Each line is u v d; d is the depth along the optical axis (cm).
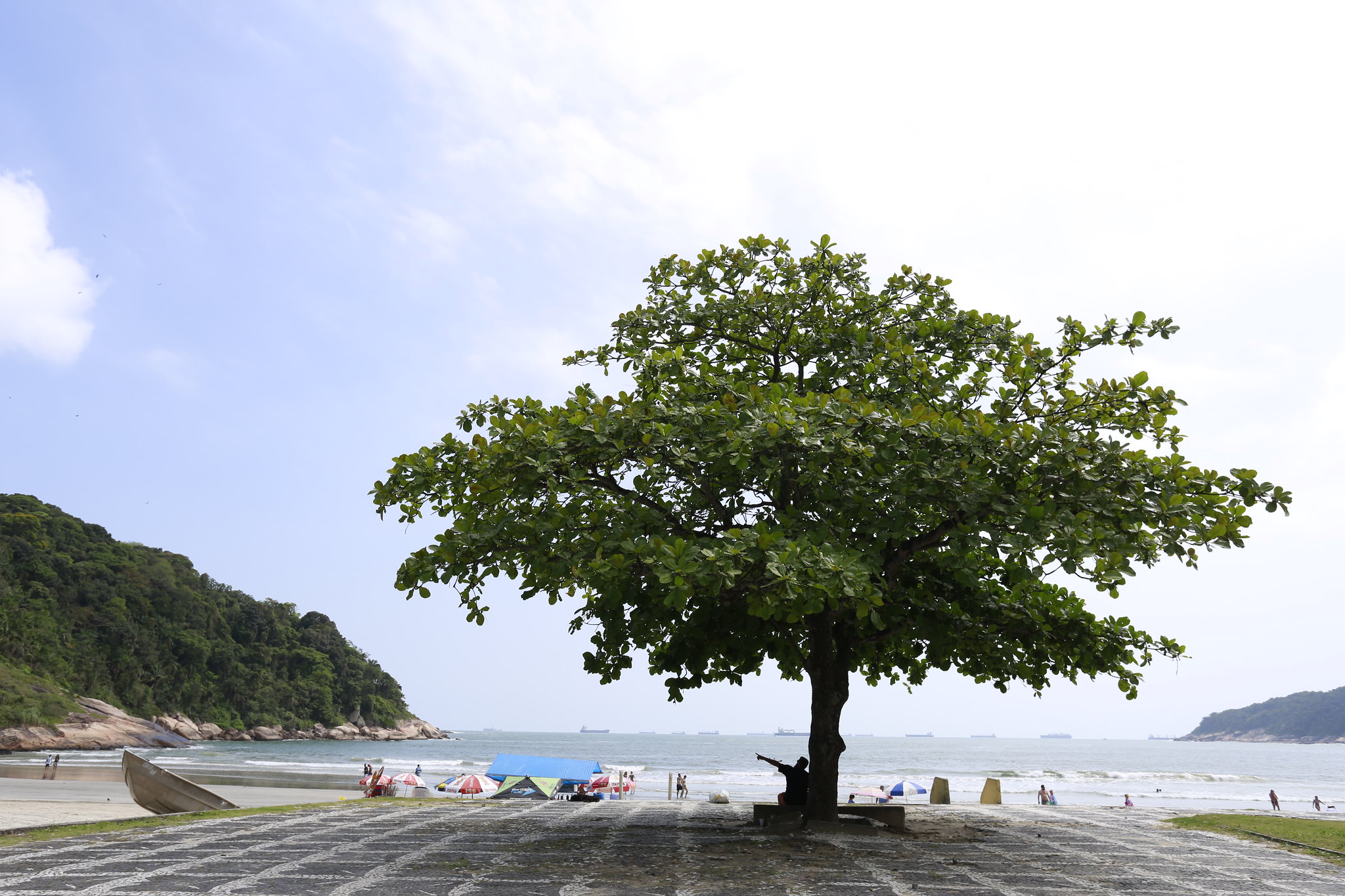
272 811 1480
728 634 1226
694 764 11744
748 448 1055
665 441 1089
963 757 16238
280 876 784
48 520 12925
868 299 1423
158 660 12488
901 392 1311
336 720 15025
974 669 1478
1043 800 3909
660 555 963
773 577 930
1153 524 1030
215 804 1554
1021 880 835
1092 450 1080
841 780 8144
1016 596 1306
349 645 16925
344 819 1327
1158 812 1741
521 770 4044
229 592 15550
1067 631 1295
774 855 974
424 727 17750
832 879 817
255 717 13688
